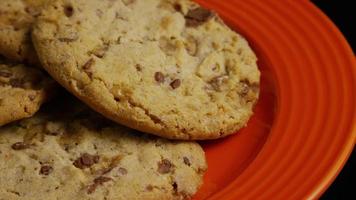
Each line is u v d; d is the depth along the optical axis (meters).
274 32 0.29
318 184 0.24
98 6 0.26
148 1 0.27
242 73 0.26
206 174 0.25
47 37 0.24
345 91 0.27
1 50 0.25
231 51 0.27
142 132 0.24
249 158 0.25
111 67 0.24
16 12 0.26
